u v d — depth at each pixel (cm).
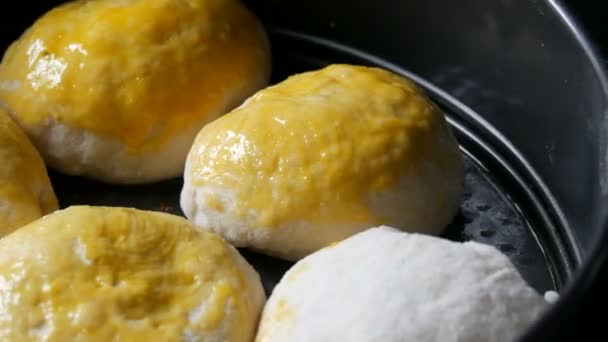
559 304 30
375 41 48
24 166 39
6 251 35
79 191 42
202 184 39
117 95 41
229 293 35
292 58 49
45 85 41
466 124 45
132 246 35
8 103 42
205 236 37
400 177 38
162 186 43
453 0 44
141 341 34
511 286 33
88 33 41
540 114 42
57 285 34
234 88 43
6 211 38
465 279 33
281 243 38
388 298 33
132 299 34
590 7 39
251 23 44
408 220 38
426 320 33
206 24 42
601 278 31
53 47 42
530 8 41
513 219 42
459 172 40
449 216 40
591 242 32
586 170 38
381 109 39
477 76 45
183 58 42
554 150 41
